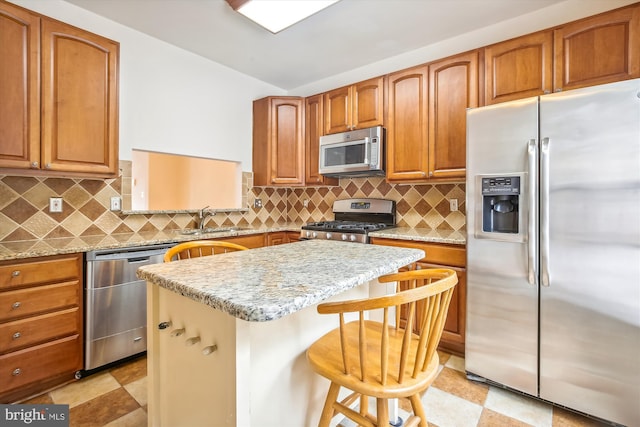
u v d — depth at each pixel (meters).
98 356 1.92
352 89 2.96
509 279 1.71
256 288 0.85
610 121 1.43
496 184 1.73
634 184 1.38
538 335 1.63
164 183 4.64
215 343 0.92
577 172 1.50
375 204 3.12
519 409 1.64
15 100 1.77
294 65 3.18
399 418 1.54
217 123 3.14
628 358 1.42
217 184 3.91
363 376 0.93
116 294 1.99
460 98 2.35
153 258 2.16
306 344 1.24
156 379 1.17
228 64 3.15
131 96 2.53
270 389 1.10
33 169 1.84
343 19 2.36
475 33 2.54
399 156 2.67
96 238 2.24
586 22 1.86
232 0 1.99
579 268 1.51
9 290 1.62
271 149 3.33
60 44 1.93
